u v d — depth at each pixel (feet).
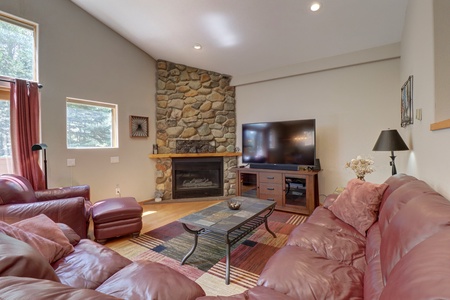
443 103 5.38
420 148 6.91
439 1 5.41
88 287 4.11
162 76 15.43
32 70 10.16
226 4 9.82
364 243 5.64
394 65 11.21
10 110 9.30
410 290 2.01
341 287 3.88
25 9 9.73
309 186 11.85
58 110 10.80
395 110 11.23
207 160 15.89
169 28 11.84
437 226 2.92
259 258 7.49
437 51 5.42
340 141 12.62
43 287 1.85
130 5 10.63
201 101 16.02
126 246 8.48
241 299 3.65
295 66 13.65
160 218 11.72
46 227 5.40
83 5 11.33
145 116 14.78
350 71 12.30
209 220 6.96
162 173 15.33
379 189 6.48
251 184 14.43
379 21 9.76
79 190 9.84
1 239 3.00
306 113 13.65
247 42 12.34
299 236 5.80
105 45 12.62
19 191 7.69
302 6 9.46
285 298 3.56
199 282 6.26
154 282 3.94
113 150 13.03
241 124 16.24
